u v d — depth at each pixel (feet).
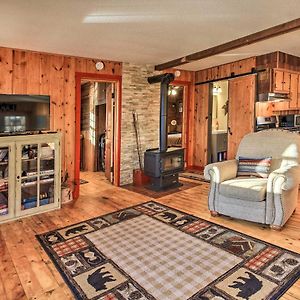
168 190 15.96
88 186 17.16
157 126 18.76
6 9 8.30
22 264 7.96
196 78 21.50
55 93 14.06
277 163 11.59
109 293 6.64
